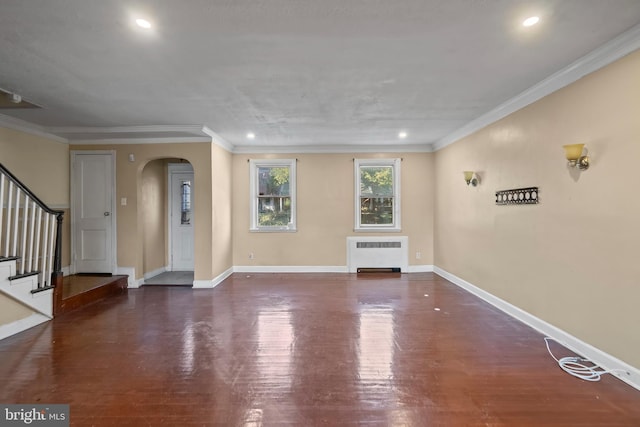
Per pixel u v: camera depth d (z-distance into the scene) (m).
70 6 1.92
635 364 2.35
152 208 6.00
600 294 2.62
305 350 2.99
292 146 6.36
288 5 1.93
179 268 6.51
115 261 5.30
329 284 5.50
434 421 2.01
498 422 2.00
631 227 2.36
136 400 2.23
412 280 5.75
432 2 1.91
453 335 3.32
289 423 2.00
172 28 2.17
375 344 3.12
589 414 2.06
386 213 6.49
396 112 4.12
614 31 2.25
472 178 4.73
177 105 3.79
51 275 3.89
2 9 1.95
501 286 4.08
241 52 2.52
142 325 3.63
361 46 2.44
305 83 3.14
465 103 3.78
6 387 2.38
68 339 3.24
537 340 3.16
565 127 2.95
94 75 2.92
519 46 2.46
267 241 6.45
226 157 6.03
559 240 3.06
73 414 2.08
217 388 2.37
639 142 2.29
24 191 3.49
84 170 5.29
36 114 4.11
